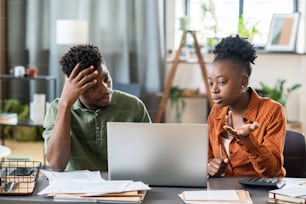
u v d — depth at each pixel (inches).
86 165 77.4
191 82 175.9
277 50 175.8
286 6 172.7
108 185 62.1
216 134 75.5
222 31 166.4
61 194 59.6
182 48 175.6
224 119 75.4
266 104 74.2
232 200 58.4
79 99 77.5
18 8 182.5
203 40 169.6
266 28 173.2
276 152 70.9
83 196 59.0
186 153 64.7
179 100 175.3
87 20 179.6
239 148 73.1
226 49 76.4
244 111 75.0
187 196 60.1
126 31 178.2
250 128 66.1
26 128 155.6
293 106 177.8
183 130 64.5
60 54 176.9
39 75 178.4
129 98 81.2
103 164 78.4
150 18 176.9
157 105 175.3
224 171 71.8
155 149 65.1
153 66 177.0
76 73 74.4
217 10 166.9
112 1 178.7
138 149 65.4
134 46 178.9
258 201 59.2
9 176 68.0
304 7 173.9
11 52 182.9
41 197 60.4
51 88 174.9
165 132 64.7
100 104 77.1
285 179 69.1
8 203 58.7
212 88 77.1
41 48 184.5
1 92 177.9
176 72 177.0
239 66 75.4
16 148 148.6
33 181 65.6
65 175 70.1
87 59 73.9
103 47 178.9
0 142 155.6
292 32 174.9
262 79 176.2
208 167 71.3
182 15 173.8
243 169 73.2
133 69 178.7
